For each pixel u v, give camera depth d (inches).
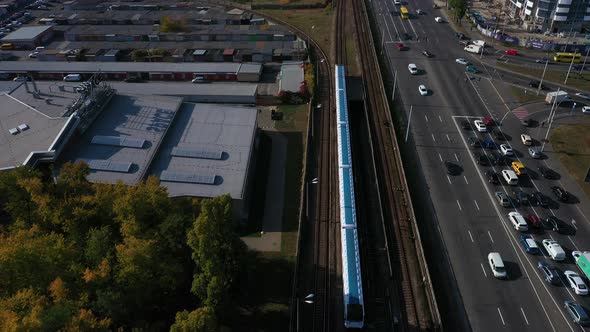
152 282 2792.8
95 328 2310.5
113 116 4510.3
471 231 3897.6
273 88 6141.7
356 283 3134.8
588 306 3284.9
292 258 3595.0
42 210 2957.7
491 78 6333.7
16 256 2482.8
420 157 4788.4
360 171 4665.4
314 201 4141.2
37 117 4249.5
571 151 4854.8
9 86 5625.0
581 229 3912.4
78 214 2955.2
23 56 7101.4
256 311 3181.6
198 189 3865.7
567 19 7421.3
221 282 2790.4
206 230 2802.7
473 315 3216.0
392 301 3243.1
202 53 6924.2
